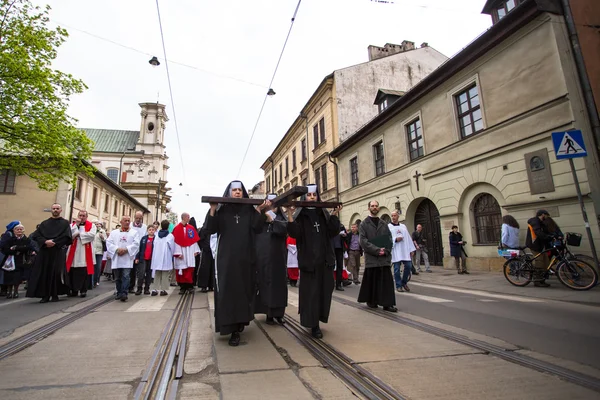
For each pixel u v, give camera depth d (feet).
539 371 9.95
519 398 8.24
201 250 30.78
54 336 14.21
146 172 189.16
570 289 24.13
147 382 9.34
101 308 21.16
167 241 27.68
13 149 50.65
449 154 42.32
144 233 29.25
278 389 8.83
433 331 14.37
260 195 153.89
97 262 35.68
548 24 30.81
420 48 82.84
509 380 9.30
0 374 9.94
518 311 18.43
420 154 48.78
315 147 83.46
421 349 12.05
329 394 8.54
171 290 31.40
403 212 51.75
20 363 10.87
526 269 26.68
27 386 9.06
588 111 29.04
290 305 21.89
